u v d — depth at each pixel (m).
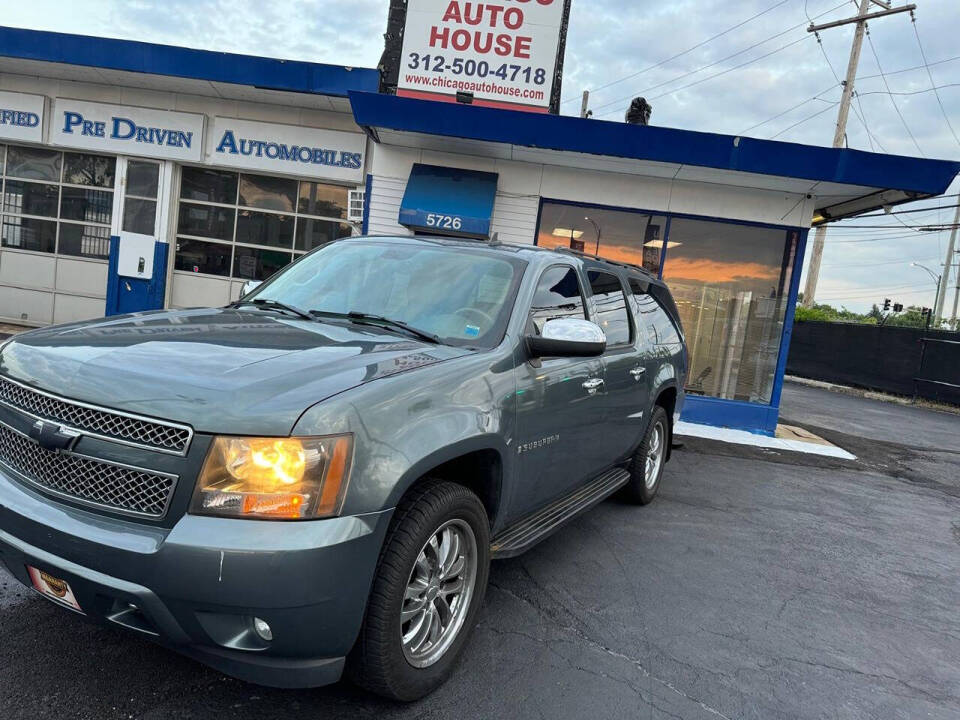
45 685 2.54
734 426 10.59
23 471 2.45
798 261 10.34
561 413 3.57
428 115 9.13
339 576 2.19
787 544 5.23
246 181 11.68
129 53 10.20
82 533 2.17
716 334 10.71
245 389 2.28
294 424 2.18
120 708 2.45
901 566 5.04
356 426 2.29
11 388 2.56
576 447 3.90
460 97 10.57
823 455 9.33
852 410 16.23
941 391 19.34
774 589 4.30
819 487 7.38
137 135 11.38
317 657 2.28
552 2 11.25
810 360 26.44
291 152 11.30
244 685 2.67
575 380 3.70
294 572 2.10
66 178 11.86
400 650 2.49
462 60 11.41
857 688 3.20
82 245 11.98
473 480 3.14
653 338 5.24
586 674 3.03
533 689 2.87
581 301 4.08
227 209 11.73
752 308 10.62
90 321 3.17
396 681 2.52
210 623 2.13
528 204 10.52
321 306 3.59
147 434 2.21
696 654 3.34
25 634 2.86
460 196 10.12
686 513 5.73
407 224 10.00
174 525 2.13
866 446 10.63
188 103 11.34
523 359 3.25
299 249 11.75
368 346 2.89
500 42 11.33
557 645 3.27
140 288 11.78
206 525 2.10
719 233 10.56
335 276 3.80
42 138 11.47
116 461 2.23
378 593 2.40
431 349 2.98
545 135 9.11
